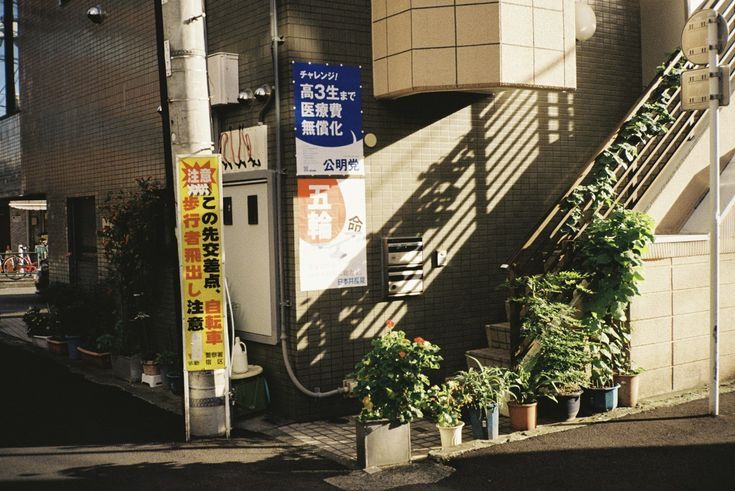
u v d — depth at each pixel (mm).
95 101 12602
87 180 13000
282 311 8305
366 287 8602
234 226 8977
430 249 9016
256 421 8250
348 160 8422
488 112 9453
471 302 9336
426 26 7859
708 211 9016
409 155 8852
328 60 8305
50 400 9336
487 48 7789
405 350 6848
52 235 14516
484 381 7238
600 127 10617
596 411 7973
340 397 8469
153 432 7875
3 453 7160
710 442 6898
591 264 8180
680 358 8727
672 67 9273
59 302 12609
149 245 10664
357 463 6707
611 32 10773
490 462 6574
